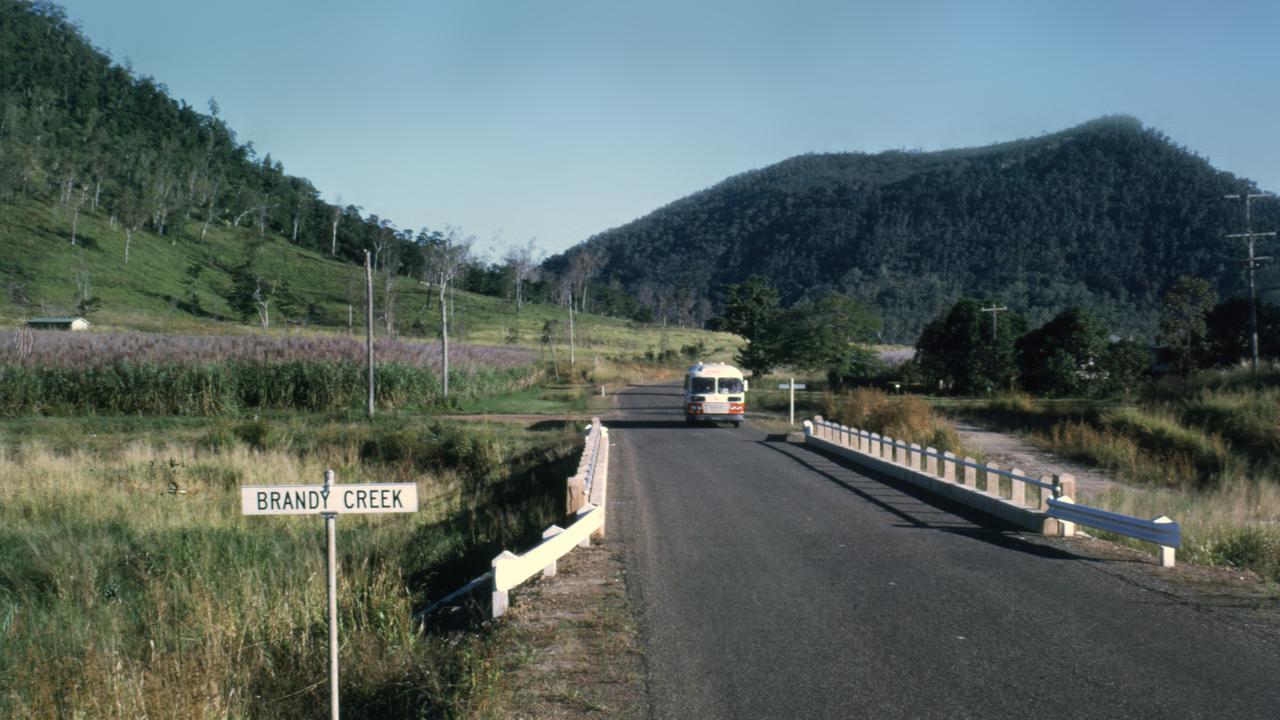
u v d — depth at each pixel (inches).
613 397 2199.8
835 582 387.5
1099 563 422.6
